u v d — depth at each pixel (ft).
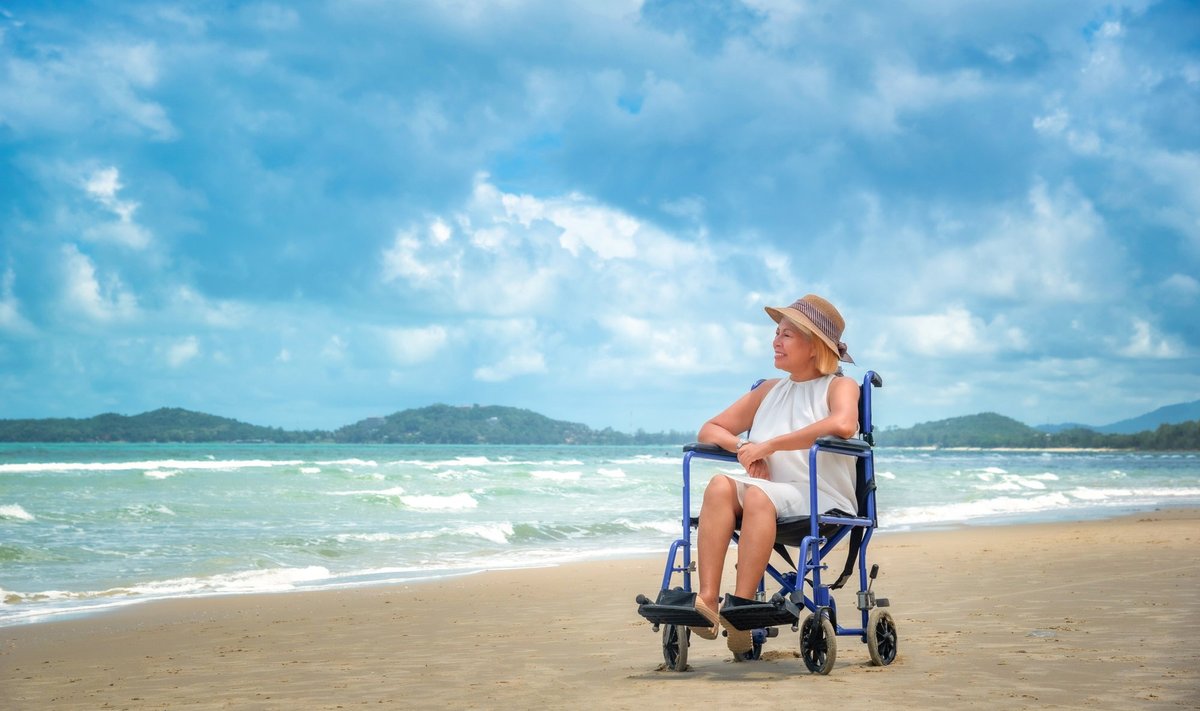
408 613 25.45
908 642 16.28
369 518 59.21
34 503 63.36
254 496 71.31
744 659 14.93
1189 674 12.60
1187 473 170.50
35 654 20.59
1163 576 26.61
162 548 41.75
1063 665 13.47
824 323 14.30
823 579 28.30
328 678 15.49
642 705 11.31
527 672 14.98
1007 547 40.19
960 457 387.34
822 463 13.56
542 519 60.39
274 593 30.83
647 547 46.80
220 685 15.35
